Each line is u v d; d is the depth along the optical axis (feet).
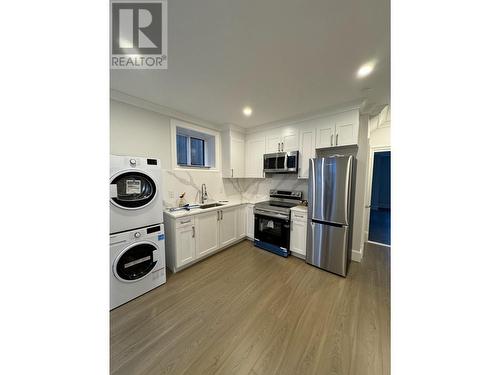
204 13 3.35
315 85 6.00
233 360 3.94
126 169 5.75
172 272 7.55
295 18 3.45
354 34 3.84
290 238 9.00
